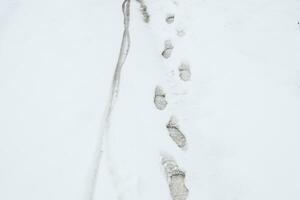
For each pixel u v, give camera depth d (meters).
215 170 3.01
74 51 3.86
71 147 2.83
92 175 2.62
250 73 3.77
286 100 3.41
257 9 4.71
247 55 4.00
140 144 3.07
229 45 4.20
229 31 4.42
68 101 3.23
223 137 3.24
